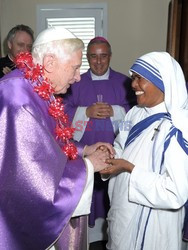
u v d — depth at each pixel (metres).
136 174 1.21
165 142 1.17
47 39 1.09
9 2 3.83
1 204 0.99
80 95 2.36
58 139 1.19
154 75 1.21
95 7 3.83
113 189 1.44
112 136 2.23
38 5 3.84
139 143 1.29
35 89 1.09
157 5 3.78
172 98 1.20
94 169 1.19
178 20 2.66
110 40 3.90
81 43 1.12
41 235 1.02
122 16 3.83
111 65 3.96
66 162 1.09
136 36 3.87
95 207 2.29
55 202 1.00
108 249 1.46
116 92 2.37
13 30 2.46
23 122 1.00
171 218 1.25
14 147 0.98
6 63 2.51
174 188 1.13
